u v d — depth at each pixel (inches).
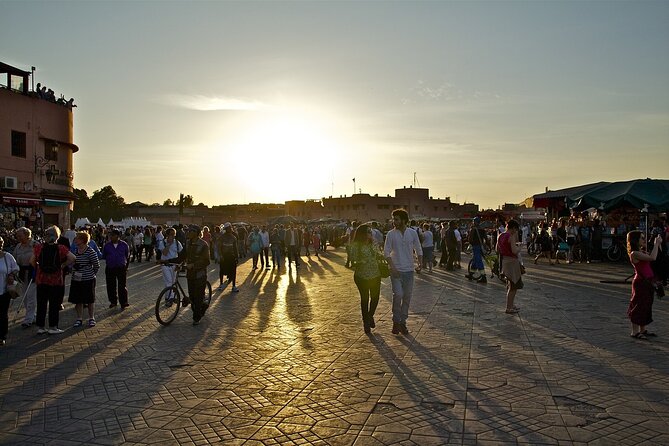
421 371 250.2
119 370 263.7
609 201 799.1
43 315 351.6
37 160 1203.9
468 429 181.0
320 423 189.8
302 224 1745.8
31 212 1155.3
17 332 360.8
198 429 187.2
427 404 205.9
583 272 718.5
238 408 207.0
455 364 260.5
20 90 1210.6
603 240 904.9
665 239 716.0
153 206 3432.6
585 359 264.8
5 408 211.6
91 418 199.5
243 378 246.2
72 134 1338.6
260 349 301.7
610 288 545.6
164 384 239.6
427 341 311.1
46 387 237.9
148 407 210.1
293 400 214.5
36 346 318.0
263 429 185.9
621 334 321.4
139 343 323.0
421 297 494.0
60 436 183.3
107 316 419.5
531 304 443.8
